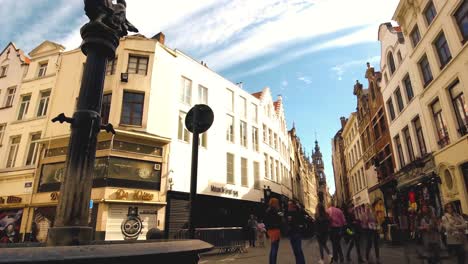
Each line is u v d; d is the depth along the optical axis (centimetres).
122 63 1897
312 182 7775
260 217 2580
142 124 1820
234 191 2356
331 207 934
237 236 1389
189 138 2092
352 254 1146
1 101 2300
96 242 316
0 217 1897
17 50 2453
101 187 1611
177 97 2078
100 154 1678
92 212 1586
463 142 1334
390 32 2202
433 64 1592
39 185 1853
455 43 1396
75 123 355
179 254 236
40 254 173
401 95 2059
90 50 392
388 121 2331
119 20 415
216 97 2444
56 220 319
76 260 177
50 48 2292
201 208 2030
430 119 1645
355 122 3584
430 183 1591
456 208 1411
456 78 1408
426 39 1653
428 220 720
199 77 2330
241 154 2566
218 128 2377
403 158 2095
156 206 1730
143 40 1981
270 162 3097
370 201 2950
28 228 1791
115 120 1762
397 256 1009
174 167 1900
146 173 1759
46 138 1900
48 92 2169
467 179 1338
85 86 374
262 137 2958
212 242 1274
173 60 2112
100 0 398
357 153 3566
